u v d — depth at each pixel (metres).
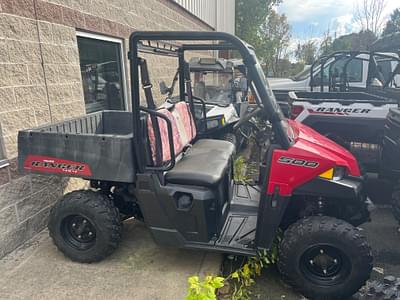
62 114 3.74
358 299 2.46
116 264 2.85
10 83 3.02
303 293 2.53
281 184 2.42
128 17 5.39
